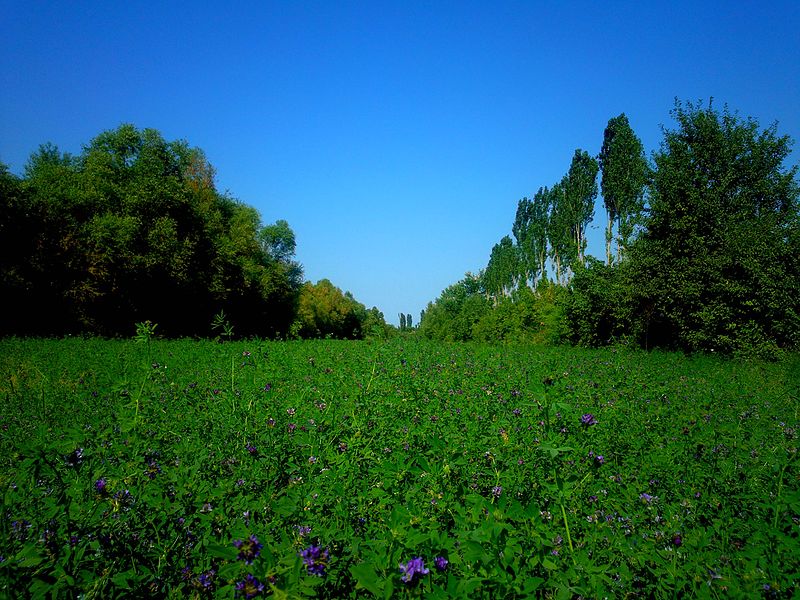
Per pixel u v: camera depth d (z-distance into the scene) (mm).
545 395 3496
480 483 3812
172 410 5750
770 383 13383
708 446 5070
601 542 3010
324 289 91562
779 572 2621
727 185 25438
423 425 5344
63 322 31609
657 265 25547
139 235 35594
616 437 5387
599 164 48094
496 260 92875
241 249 50281
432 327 104938
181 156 48781
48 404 8023
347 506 3166
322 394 6664
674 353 23641
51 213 31750
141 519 3006
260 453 4156
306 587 2002
